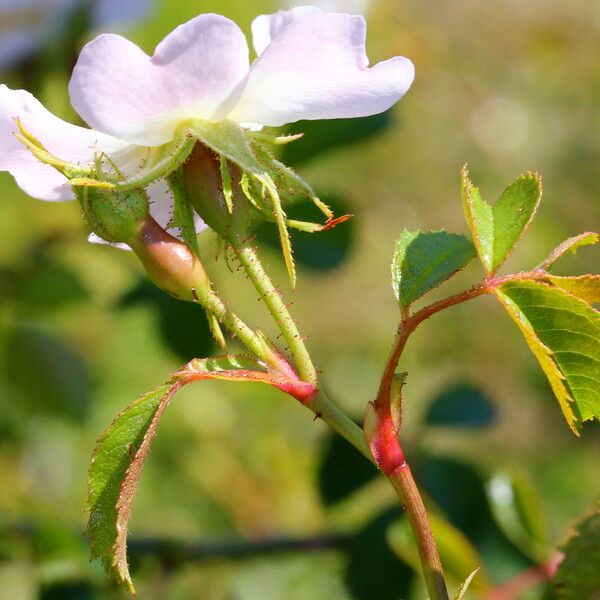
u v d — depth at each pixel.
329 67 0.22
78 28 0.37
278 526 0.54
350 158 0.84
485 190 0.96
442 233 0.23
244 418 0.59
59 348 0.41
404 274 0.22
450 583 0.29
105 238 0.22
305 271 0.35
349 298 0.87
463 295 0.22
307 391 0.22
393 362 0.22
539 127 0.97
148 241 0.22
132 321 0.56
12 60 0.37
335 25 0.22
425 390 0.80
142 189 0.22
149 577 0.33
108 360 0.56
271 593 0.41
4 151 0.23
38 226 0.44
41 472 0.55
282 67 0.22
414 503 0.22
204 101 0.22
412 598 0.32
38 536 0.31
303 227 0.22
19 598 0.46
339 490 0.34
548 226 0.90
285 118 0.23
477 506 0.32
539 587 0.30
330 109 0.23
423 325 0.84
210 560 0.33
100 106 0.22
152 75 0.22
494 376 0.81
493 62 0.97
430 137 0.94
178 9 0.38
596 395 0.22
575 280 0.22
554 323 0.22
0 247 0.46
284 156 0.33
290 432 0.60
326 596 0.41
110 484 0.21
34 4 0.37
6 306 0.40
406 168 0.93
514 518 0.31
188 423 0.58
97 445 0.21
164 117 0.22
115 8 0.37
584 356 0.22
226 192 0.22
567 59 0.99
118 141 0.23
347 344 0.85
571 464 0.64
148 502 0.57
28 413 0.42
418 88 0.91
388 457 0.22
